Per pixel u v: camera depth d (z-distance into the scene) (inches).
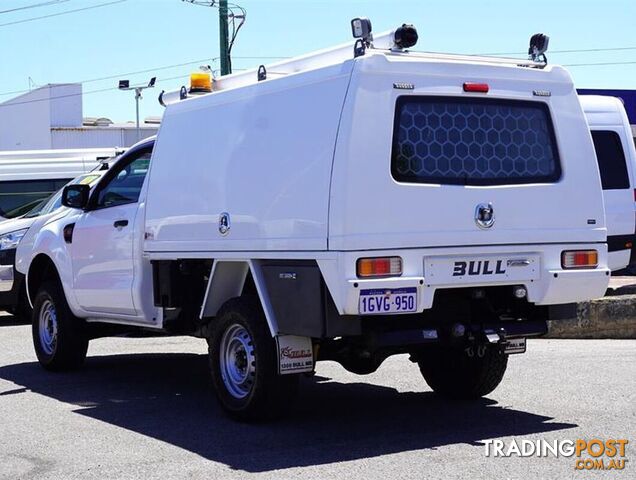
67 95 2197.3
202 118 328.2
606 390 350.3
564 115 301.7
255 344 294.7
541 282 293.1
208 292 319.9
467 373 333.4
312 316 275.9
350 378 389.4
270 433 292.8
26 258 436.8
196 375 407.2
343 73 273.7
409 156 276.2
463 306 292.8
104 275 378.0
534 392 350.0
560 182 297.6
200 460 263.3
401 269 271.1
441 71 282.5
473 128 286.8
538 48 304.3
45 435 297.9
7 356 462.3
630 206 562.6
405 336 281.4
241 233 302.5
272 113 295.7
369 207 268.1
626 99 887.1
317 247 272.7
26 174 714.2
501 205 286.5
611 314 493.7
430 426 300.2
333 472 247.9
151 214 348.8
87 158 734.5
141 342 510.3
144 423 312.5
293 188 283.0
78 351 409.7
